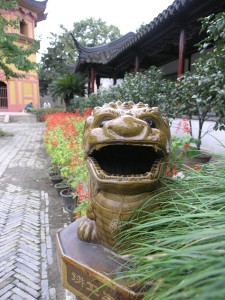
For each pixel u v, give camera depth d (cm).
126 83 670
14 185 500
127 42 888
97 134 121
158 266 82
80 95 1883
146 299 86
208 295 53
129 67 1320
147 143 116
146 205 121
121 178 115
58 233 165
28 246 285
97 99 1006
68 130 548
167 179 139
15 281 232
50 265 254
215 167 143
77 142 450
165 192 128
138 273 92
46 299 212
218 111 354
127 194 122
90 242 149
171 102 470
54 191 465
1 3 1069
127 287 110
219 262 64
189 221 101
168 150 132
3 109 2145
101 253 139
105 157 152
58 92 1878
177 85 443
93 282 124
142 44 853
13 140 1088
